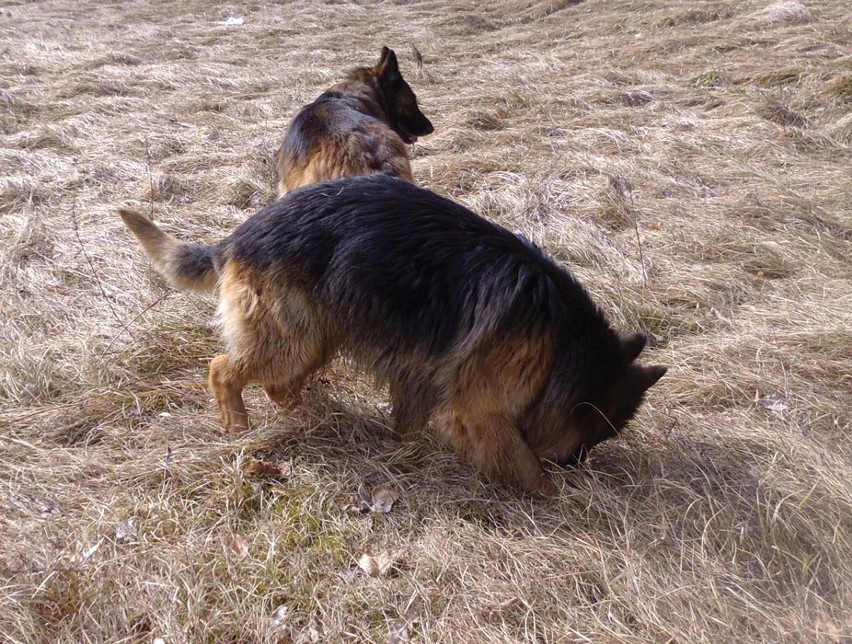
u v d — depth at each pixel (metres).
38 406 1.55
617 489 1.33
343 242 1.27
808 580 1.11
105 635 1.04
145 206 2.49
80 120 3.34
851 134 3.13
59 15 7.12
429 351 1.25
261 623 1.07
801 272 2.08
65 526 1.23
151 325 1.78
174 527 1.24
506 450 1.30
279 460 1.42
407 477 1.38
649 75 4.07
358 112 2.16
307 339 1.34
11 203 2.50
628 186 2.60
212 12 7.02
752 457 1.39
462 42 5.39
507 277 1.23
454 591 1.13
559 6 6.24
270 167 2.80
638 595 1.08
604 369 1.30
